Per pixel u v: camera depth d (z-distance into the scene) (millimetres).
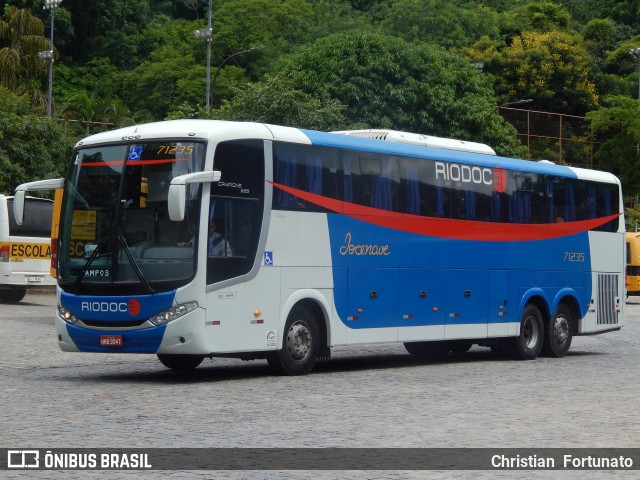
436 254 19203
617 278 24078
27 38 59812
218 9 84875
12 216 33438
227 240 15383
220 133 15383
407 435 10680
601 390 15188
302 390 14609
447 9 81562
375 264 17922
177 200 14312
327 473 8688
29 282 33719
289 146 16453
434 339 19094
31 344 21516
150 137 15414
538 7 89812
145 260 15109
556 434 10883
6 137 43562
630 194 70812
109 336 15211
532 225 21562
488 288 20375
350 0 91750
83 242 15578
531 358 21375
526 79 77062
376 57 54688
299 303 16719
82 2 82500
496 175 20797
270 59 77312
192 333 14883
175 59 77688
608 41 90312
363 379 16344
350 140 17719
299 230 16531
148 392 14094
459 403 13406
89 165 15766
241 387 14867
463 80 57281
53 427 10930
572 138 74188
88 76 81000
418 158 19000
